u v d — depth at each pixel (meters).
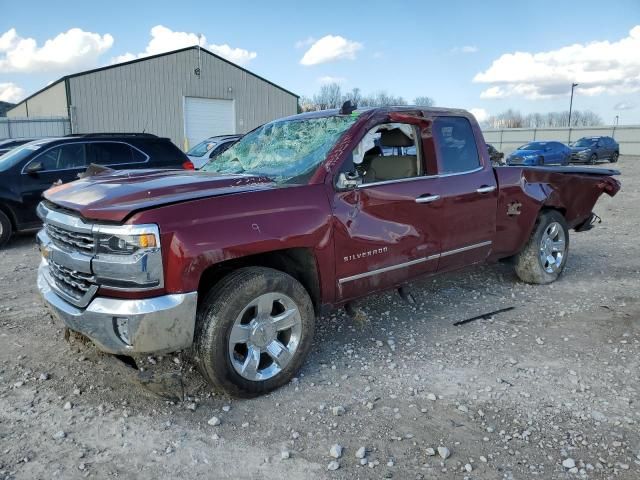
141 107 26.77
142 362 3.96
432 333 4.68
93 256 3.16
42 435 3.13
